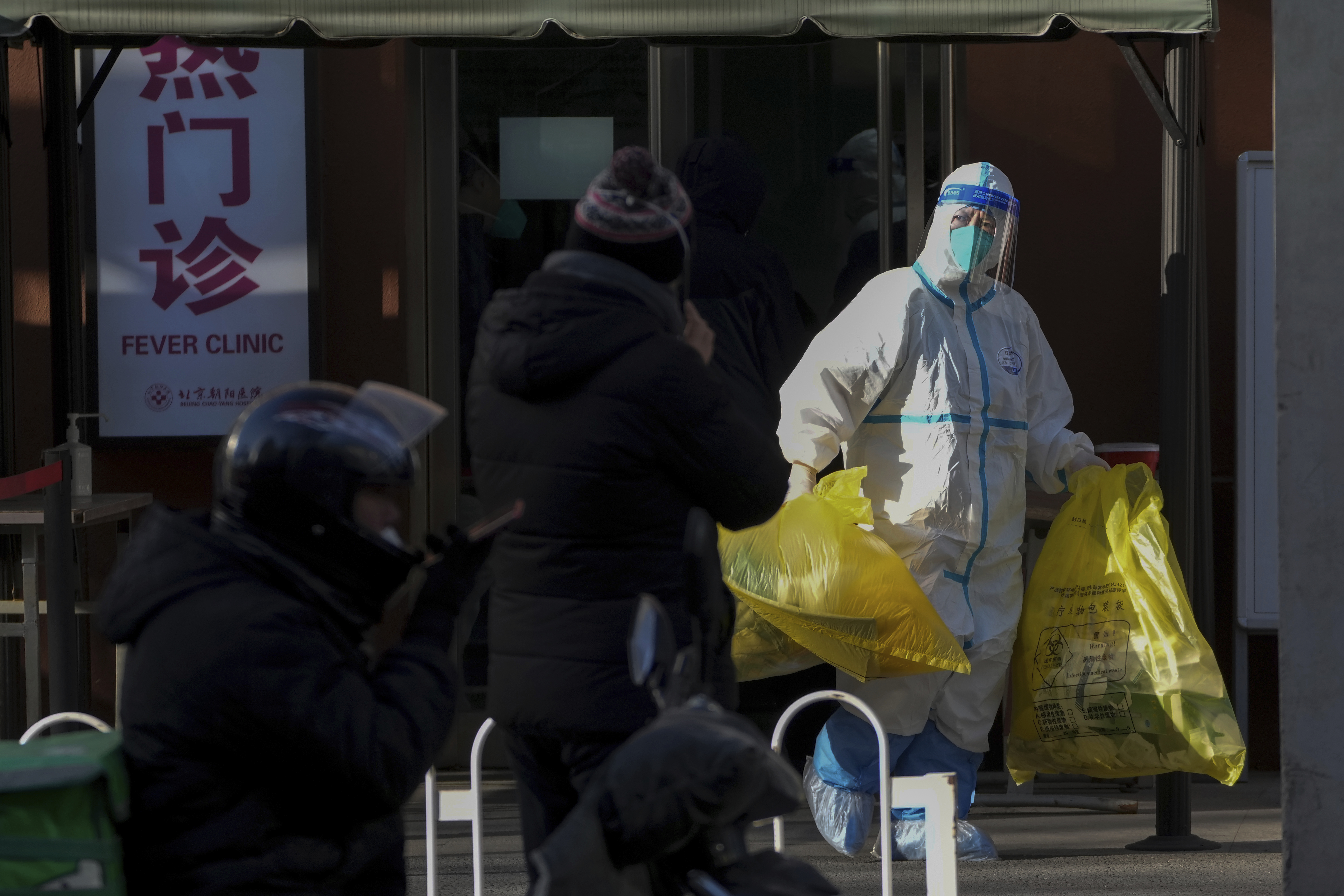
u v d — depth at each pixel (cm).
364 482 547
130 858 529
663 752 500
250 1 1035
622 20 1047
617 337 688
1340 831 873
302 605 530
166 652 515
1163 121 1166
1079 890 1080
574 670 689
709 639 555
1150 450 1325
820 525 1093
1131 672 1119
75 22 1030
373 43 1299
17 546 1317
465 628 1423
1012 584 1180
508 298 718
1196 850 1201
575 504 687
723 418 694
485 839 1270
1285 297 873
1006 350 1173
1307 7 866
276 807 527
